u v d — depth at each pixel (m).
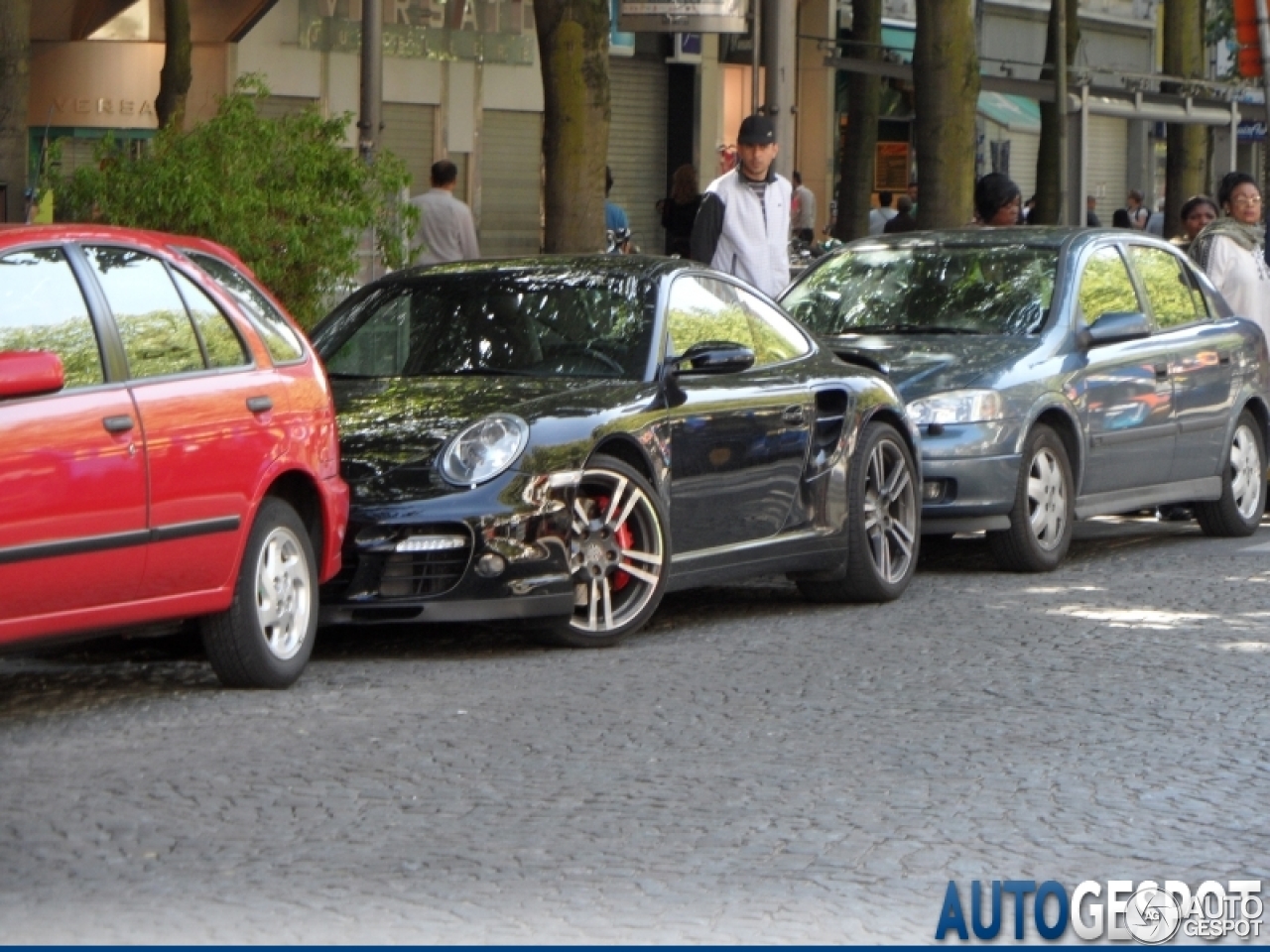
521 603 18.92
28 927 11.20
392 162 29.92
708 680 18.11
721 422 20.80
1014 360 24.78
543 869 12.34
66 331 16.09
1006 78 55.59
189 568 16.72
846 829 13.26
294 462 17.78
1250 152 85.94
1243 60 35.22
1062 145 53.81
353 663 19.03
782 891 11.96
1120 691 17.67
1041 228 27.47
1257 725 16.41
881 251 27.30
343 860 12.51
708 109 70.88
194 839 12.95
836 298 26.83
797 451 21.69
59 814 13.55
